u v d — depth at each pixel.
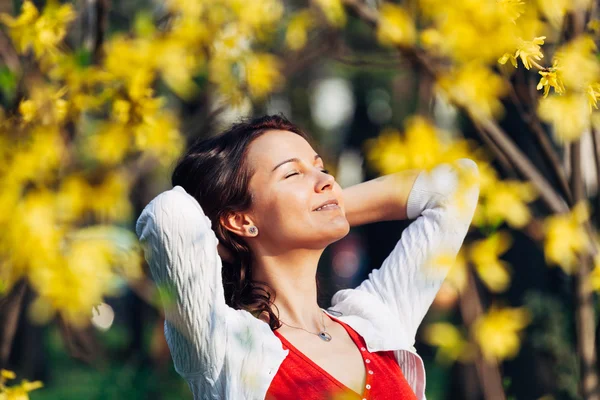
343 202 3.55
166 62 4.72
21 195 4.21
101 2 4.52
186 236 3.10
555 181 4.49
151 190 10.20
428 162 3.78
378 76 11.16
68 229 4.18
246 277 3.44
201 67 5.41
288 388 3.17
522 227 4.62
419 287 3.68
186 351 3.17
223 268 3.51
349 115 15.25
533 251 7.90
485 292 6.04
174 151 4.95
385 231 13.77
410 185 3.79
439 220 3.74
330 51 6.46
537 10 4.05
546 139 4.43
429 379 9.57
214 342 3.14
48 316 4.01
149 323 10.73
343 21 5.06
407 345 3.46
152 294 5.38
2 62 4.82
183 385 8.94
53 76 4.43
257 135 3.47
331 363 3.27
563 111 3.94
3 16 4.45
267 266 3.42
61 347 11.45
